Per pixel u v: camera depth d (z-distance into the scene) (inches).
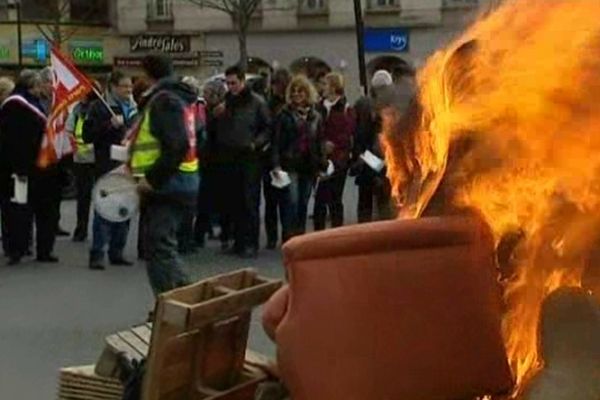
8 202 443.5
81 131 479.8
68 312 345.4
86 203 505.0
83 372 184.9
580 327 114.6
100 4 1793.8
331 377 113.7
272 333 118.8
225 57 1726.1
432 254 118.5
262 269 416.5
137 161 300.8
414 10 1348.4
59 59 446.0
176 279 302.0
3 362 281.1
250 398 170.7
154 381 159.0
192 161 303.6
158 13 1764.3
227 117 454.6
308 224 545.3
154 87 301.7
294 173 466.9
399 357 115.2
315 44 1667.1
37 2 1743.4
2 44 1734.7
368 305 115.1
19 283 399.5
